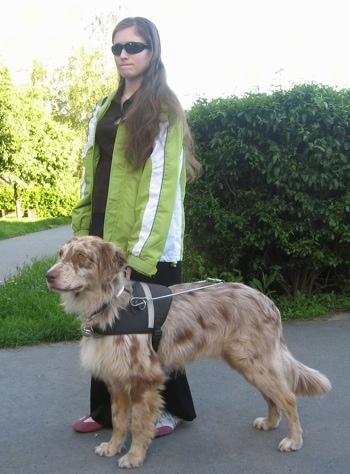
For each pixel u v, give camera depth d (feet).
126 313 11.36
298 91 22.24
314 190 22.93
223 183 23.80
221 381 16.39
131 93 12.50
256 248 24.09
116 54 12.23
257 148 22.80
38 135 98.99
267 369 12.21
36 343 20.29
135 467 11.62
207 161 23.47
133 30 11.99
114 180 12.27
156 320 11.53
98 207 12.89
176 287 12.42
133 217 12.23
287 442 12.26
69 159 105.19
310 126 22.38
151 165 11.86
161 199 11.78
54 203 102.01
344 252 24.08
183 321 11.89
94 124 12.97
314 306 23.94
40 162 100.42
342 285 25.32
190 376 16.81
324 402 14.76
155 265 11.75
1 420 14.03
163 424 13.14
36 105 102.06
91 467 11.71
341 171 22.61
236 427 13.50
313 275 24.75
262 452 12.21
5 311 23.32
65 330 20.74
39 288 27.37
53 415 14.35
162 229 11.76
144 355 11.39
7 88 92.43
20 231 67.72
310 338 20.53
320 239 23.70
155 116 11.83
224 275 24.61
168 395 13.11
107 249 11.23
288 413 12.25
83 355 11.72
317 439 12.73
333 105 22.27
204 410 14.48
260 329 12.25
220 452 12.25
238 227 23.08
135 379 11.39
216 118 22.99
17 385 16.35
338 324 22.38
